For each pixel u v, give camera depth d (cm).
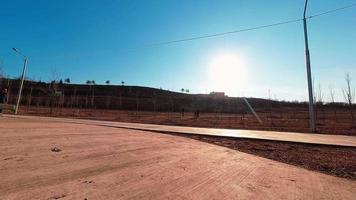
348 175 769
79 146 899
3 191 437
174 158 839
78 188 483
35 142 893
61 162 661
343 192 587
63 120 2247
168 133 1662
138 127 1936
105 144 991
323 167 867
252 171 741
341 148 1211
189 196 495
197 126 2530
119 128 1716
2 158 643
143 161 757
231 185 588
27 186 470
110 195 463
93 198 441
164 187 534
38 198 421
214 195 512
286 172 758
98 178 556
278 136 1650
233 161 870
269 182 635
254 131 2036
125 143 1061
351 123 3055
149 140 1214
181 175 638
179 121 3153
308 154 1083
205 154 965
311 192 575
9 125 1316
